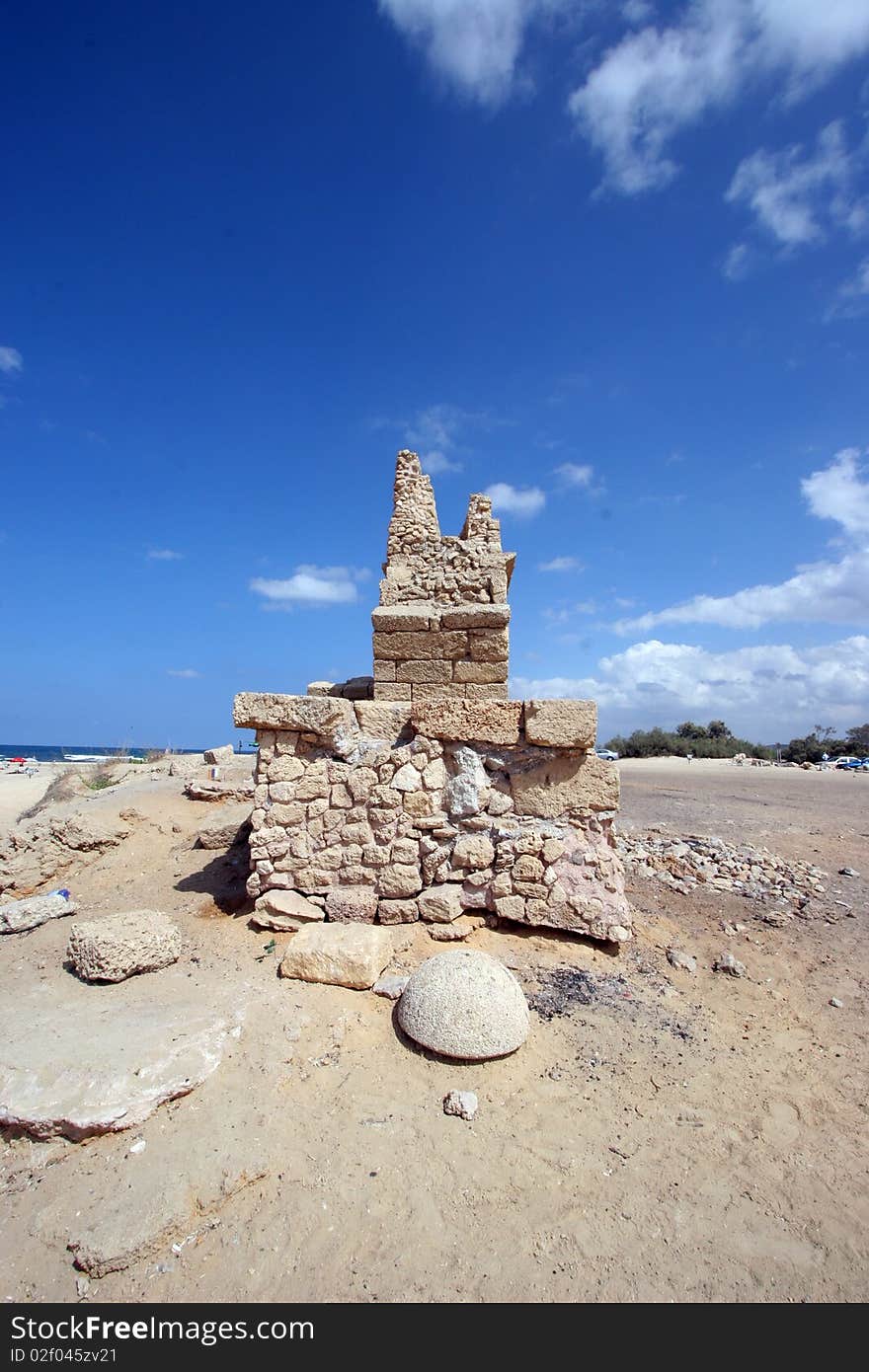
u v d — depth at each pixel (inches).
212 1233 121.2
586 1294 111.8
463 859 239.8
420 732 245.6
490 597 347.9
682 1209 130.1
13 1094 140.9
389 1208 126.8
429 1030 170.4
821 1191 136.6
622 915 232.2
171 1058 153.9
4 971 216.8
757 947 269.7
